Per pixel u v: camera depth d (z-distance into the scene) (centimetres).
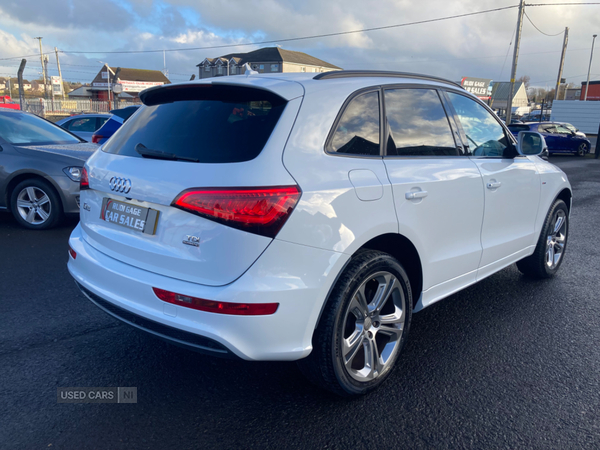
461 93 349
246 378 284
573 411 256
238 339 214
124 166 253
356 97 265
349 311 244
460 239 321
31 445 220
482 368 300
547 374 294
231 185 210
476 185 325
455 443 229
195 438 229
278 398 264
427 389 275
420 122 302
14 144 615
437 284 310
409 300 284
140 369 290
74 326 344
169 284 223
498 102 7031
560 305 408
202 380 280
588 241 641
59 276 445
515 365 304
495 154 367
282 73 279
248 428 237
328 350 238
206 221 214
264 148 221
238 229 209
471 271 342
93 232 272
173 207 223
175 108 267
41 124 707
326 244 227
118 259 251
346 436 232
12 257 497
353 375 254
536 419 249
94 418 242
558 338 344
